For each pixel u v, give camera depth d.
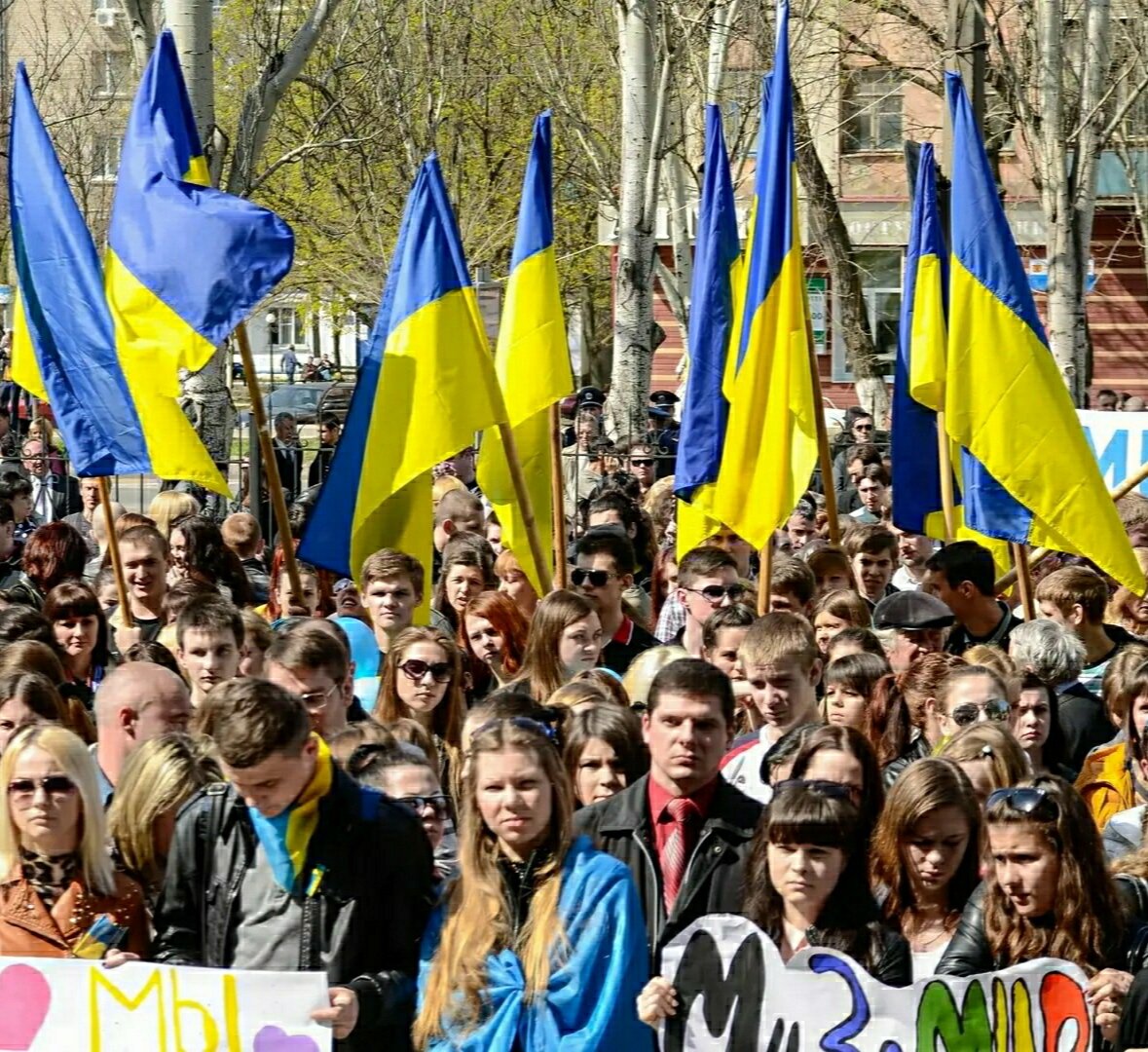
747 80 38.78
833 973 7.82
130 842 8.37
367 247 47.53
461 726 11.33
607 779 9.13
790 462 14.00
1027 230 48.12
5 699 9.80
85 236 14.32
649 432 27.12
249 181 23.48
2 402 32.97
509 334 15.05
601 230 52.12
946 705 10.29
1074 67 33.62
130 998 7.86
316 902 7.72
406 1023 7.86
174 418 13.73
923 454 16.73
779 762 8.84
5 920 8.12
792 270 14.01
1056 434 14.38
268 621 13.48
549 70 44.38
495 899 7.59
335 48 41.94
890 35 45.09
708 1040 7.78
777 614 10.37
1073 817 7.96
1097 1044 7.91
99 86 54.53
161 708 9.67
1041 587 13.52
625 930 7.57
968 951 8.05
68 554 15.44
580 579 13.37
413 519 14.00
